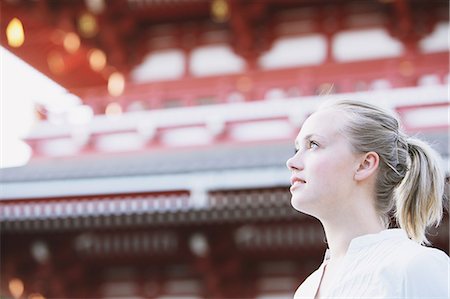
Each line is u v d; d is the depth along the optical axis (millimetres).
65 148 19359
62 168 17156
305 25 21406
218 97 21391
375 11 20859
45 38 23406
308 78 20469
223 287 17906
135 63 22875
